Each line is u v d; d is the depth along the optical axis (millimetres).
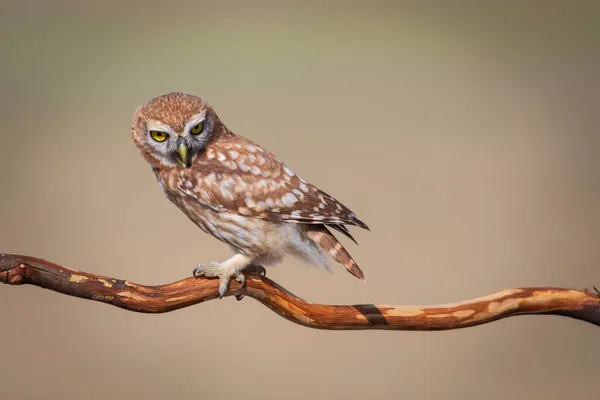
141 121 5922
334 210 5902
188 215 5949
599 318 5836
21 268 5793
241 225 5906
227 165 5910
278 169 5910
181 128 5902
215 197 5906
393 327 5844
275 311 5863
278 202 5898
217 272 5855
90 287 5809
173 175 5922
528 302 5836
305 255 5910
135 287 5828
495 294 5840
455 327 5844
